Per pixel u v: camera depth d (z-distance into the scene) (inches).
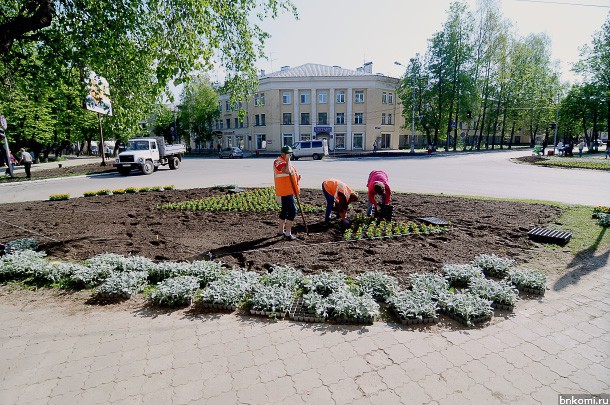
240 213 337.7
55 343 121.3
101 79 276.2
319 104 1866.4
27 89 297.3
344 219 275.0
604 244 217.0
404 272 178.4
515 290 150.9
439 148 2079.2
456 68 1553.9
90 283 165.9
